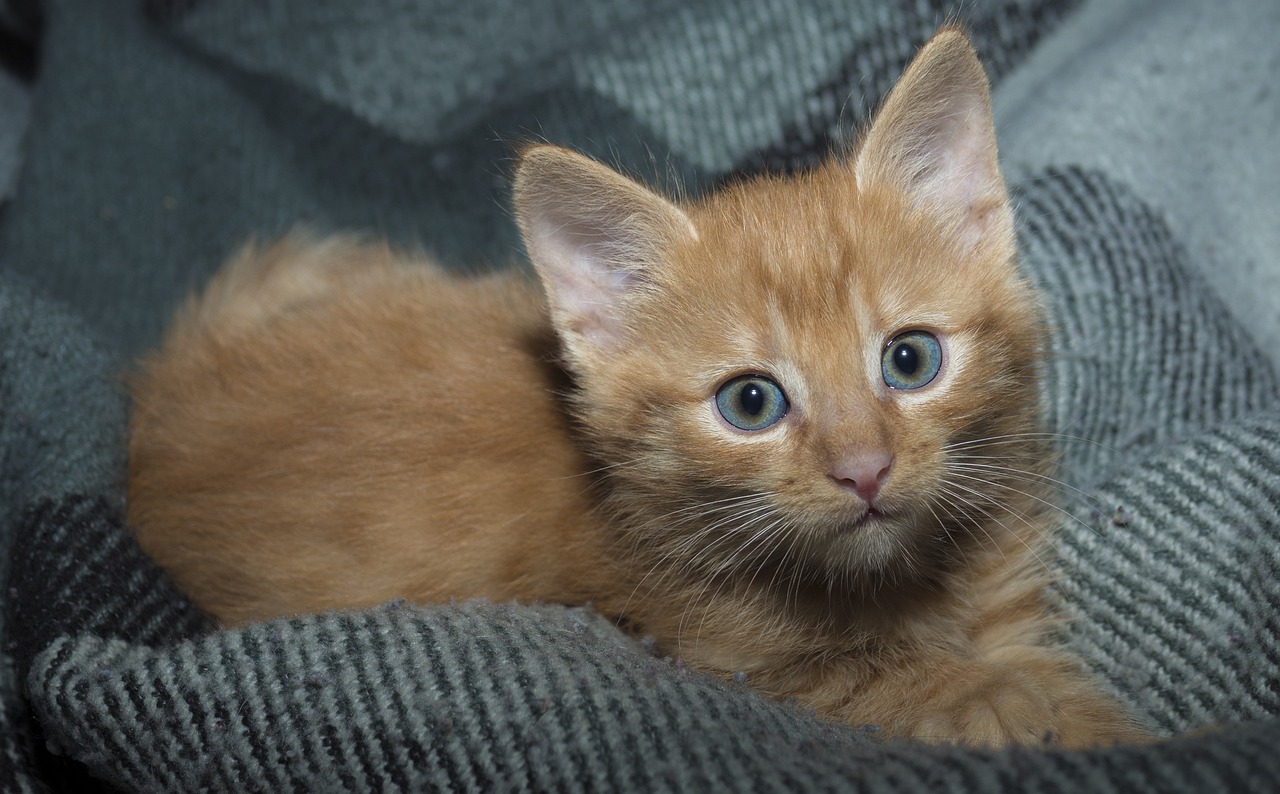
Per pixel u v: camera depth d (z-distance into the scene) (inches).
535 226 14.6
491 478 15.5
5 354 15.6
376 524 15.5
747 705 13.2
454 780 12.5
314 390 16.1
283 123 19.9
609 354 14.8
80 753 13.1
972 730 13.9
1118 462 15.8
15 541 14.5
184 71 20.0
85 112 19.8
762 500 14.0
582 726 12.5
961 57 14.3
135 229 19.6
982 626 15.4
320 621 13.5
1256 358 16.5
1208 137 17.8
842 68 18.6
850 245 14.1
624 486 15.0
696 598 15.1
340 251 18.7
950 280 14.2
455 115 19.6
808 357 13.8
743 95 18.8
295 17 19.7
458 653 13.1
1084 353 16.1
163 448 16.2
